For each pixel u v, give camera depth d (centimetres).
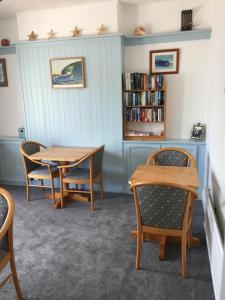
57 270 220
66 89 373
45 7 351
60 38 354
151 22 349
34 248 252
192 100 356
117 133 368
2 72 412
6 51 403
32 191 400
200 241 255
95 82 360
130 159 371
